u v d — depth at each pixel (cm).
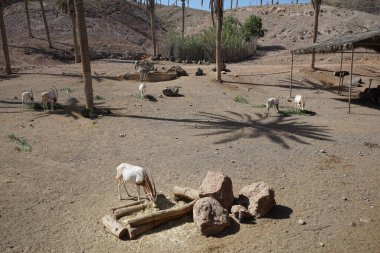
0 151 1209
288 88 2566
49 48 4238
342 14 5547
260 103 2103
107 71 3044
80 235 736
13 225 770
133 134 1415
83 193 918
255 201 793
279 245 682
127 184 968
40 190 934
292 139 1349
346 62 3528
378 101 2145
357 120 1700
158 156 1170
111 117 1666
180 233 741
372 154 1180
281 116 1755
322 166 1073
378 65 3294
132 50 4978
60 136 1384
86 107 1714
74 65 3491
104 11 6306
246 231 735
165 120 1648
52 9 5653
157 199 870
